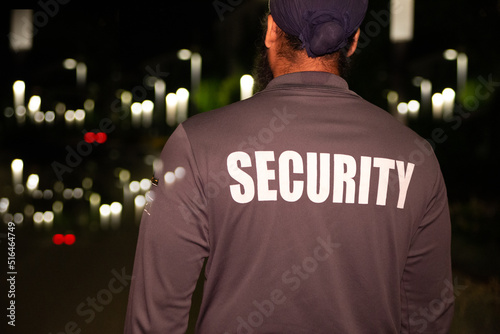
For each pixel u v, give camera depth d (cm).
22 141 2425
